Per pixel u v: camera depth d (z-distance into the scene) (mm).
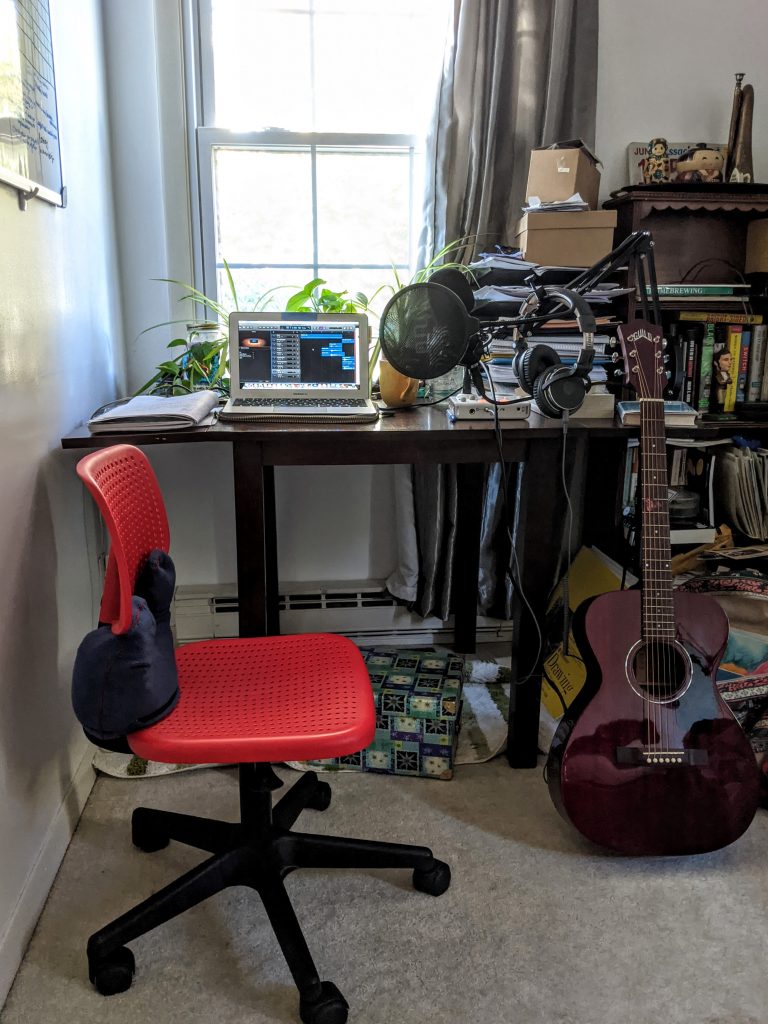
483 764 1893
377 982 1280
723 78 2258
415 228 2344
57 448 1589
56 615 1565
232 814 1700
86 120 1889
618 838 1539
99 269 1982
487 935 1379
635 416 1696
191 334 2164
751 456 2100
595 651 1552
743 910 1442
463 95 2113
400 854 1444
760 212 2172
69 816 1609
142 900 1452
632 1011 1232
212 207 2262
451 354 1504
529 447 1688
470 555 2312
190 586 2385
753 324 2139
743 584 1824
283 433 1585
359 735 1218
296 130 2248
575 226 1942
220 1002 1248
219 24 2205
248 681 1380
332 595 2398
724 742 1540
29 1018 1219
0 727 1260
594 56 2139
